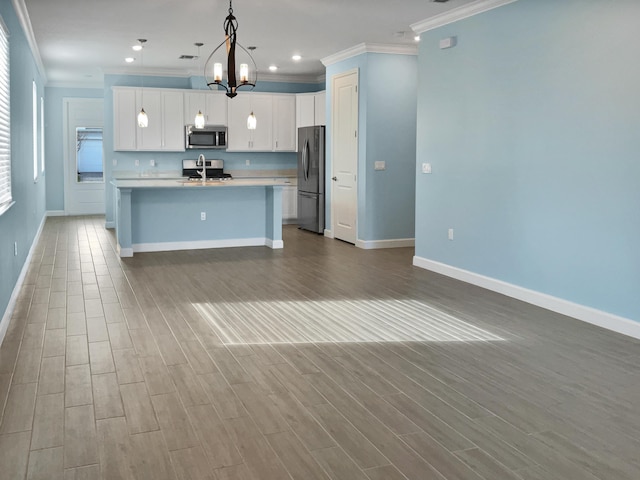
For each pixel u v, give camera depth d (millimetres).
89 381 3279
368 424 2777
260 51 8219
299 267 6652
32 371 3422
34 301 5051
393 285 5750
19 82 5758
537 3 4859
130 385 3229
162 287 5617
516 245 5223
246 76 5457
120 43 7766
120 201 7148
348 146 8273
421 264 6656
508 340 4051
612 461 2451
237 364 3562
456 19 5863
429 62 6367
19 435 2643
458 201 5988
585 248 4512
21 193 5902
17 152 5504
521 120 5094
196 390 3166
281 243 7957
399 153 7980
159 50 8266
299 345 3926
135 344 3922
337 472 2350
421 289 5578
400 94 7895
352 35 7148
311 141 9469
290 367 3520
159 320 4496
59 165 12172
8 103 4848
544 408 2967
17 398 3039
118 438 2623
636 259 4105
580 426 2771
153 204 7617
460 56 5855
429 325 4402
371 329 4297
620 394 3146
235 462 2426
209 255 7398
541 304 4941
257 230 8195
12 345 3885
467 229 5875
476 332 4230
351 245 8234
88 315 4625
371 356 3719
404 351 3814
